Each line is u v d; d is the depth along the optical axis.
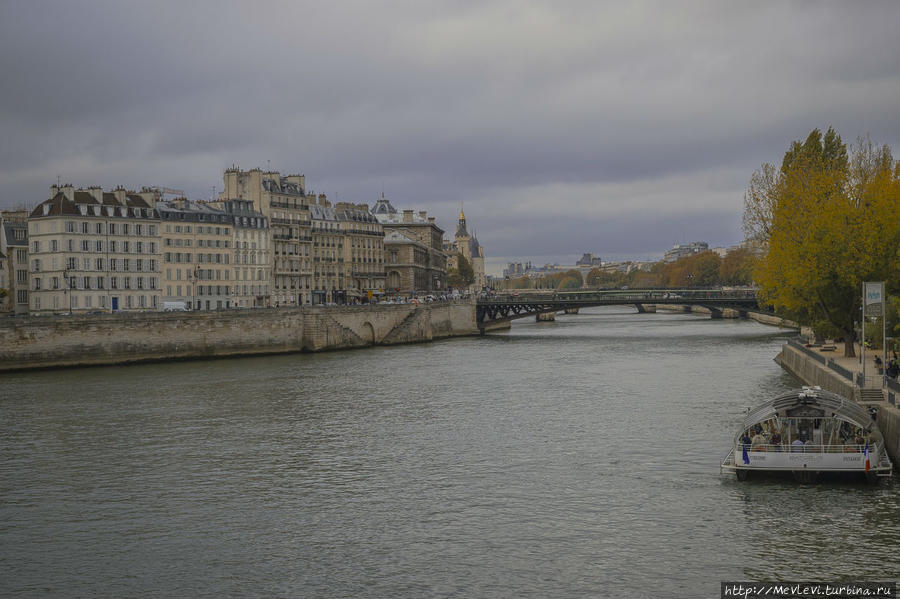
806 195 111.75
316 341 162.62
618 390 102.69
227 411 90.81
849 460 58.91
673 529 52.16
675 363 131.75
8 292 160.62
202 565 48.25
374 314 180.38
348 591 44.75
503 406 92.62
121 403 95.88
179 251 189.12
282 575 46.75
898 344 92.31
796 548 48.91
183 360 143.88
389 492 60.59
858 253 97.12
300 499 59.28
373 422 84.44
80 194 164.25
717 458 67.50
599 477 63.16
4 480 64.25
